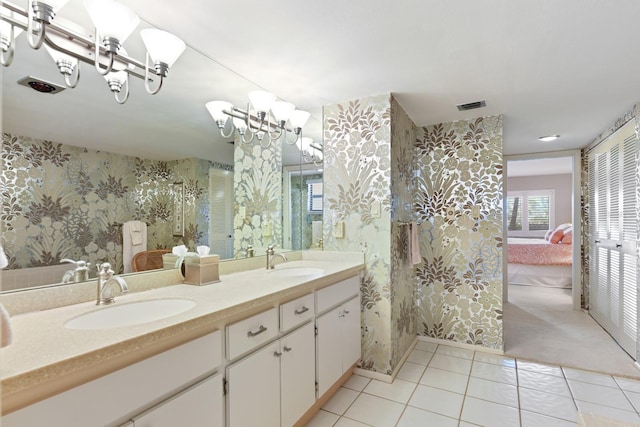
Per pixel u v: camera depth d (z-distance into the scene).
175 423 1.00
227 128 2.02
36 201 1.18
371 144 2.37
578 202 4.07
